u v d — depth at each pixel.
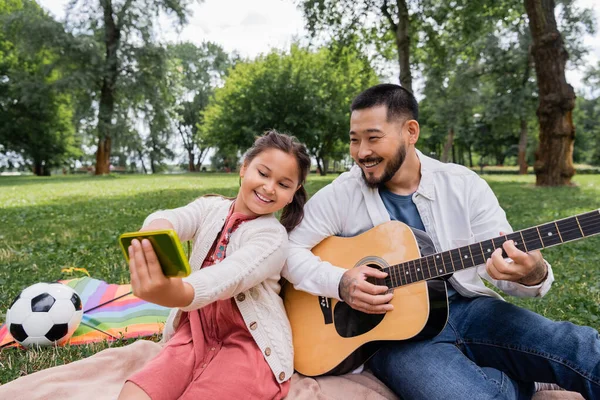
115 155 52.19
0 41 31.67
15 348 2.85
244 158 2.41
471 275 2.35
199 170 63.25
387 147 2.27
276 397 2.10
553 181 15.22
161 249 1.65
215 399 1.92
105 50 27.45
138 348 2.59
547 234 1.93
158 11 27.08
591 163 51.88
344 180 2.64
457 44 19.52
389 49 18.88
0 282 4.22
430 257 2.19
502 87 29.78
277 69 32.25
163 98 29.17
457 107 32.53
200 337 2.16
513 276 1.93
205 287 1.91
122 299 3.53
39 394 2.17
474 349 2.19
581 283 4.27
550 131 15.07
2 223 8.25
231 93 33.41
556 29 14.31
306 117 31.52
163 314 3.31
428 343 2.15
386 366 2.20
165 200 12.14
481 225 2.35
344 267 2.49
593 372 1.81
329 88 32.38
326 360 2.36
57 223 8.19
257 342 2.13
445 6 16.44
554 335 1.94
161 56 27.53
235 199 2.50
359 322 2.33
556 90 14.66
